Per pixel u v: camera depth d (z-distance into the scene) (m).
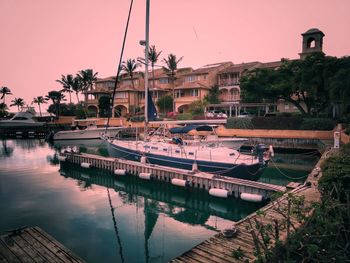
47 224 12.48
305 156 29.03
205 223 13.02
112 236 11.33
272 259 5.71
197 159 17.75
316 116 33.09
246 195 14.02
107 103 59.31
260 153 15.82
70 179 21.95
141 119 48.72
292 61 34.66
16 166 26.75
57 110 73.00
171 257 9.53
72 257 7.76
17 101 90.44
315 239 6.02
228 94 51.81
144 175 18.67
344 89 24.23
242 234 8.29
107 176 22.42
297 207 6.65
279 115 36.03
